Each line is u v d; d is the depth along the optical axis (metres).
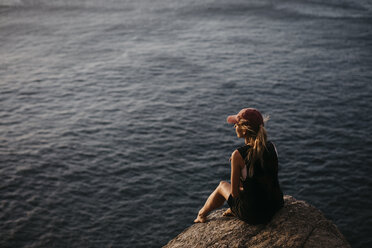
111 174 20.73
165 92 30.88
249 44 42.66
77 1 64.06
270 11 56.84
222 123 25.89
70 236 16.78
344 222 17.56
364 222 17.50
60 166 21.39
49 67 37.28
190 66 36.28
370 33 46.31
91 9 59.72
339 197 19.00
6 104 29.25
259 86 31.45
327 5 59.38
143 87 32.03
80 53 41.31
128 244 16.48
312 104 28.33
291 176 20.45
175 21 53.03
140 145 23.41
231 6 60.00
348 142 23.48
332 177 20.38
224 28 49.22
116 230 17.16
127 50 41.75
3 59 39.50
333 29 48.00
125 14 56.94
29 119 26.91
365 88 31.11
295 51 40.28
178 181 20.19
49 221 17.53
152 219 17.78
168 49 41.59
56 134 24.80
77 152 22.70
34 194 19.17
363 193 19.25
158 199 18.97
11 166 21.30
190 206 18.55
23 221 17.45
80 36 47.12
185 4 61.94
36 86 32.69
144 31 48.78
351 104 28.39
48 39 46.00
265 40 44.06
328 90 30.70
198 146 23.25
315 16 53.81
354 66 36.03
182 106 28.36
